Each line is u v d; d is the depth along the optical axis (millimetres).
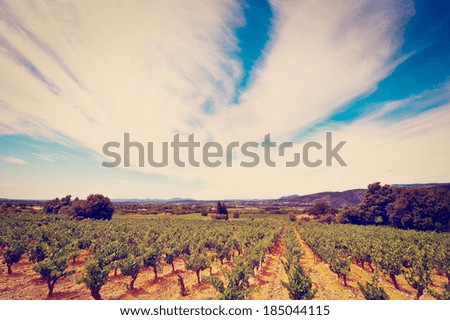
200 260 16250
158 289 15242
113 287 15539
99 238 26406
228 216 85312
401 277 18188
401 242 26062
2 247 23766
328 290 15195
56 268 13750
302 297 12523
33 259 17375
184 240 26891
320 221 67625
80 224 40188
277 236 38438
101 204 62031
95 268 13047
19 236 24547
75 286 15453
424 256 19344
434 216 41375
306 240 32344
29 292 14078
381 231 38312
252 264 17594
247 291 12047
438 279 17781
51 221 43438
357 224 56219
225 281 16953
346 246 24594
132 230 35250
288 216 84000
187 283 16547
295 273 13367
